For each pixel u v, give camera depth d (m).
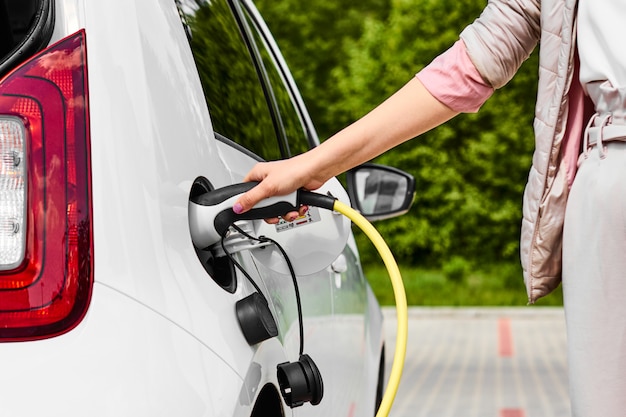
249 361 1.91
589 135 1.98
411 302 16.41
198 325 1.79
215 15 2.81
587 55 1.96
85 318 1.65
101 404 1.59
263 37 3.52
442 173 19.05
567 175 2.05
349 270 3.57
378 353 3.99
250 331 1.94
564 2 2.02
